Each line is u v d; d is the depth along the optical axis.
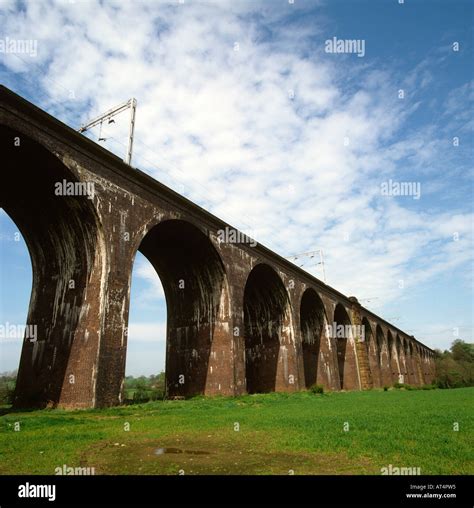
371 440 6.98
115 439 7.72
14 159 13.27
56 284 15.55
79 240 14.98
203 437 7.91
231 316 21.33
